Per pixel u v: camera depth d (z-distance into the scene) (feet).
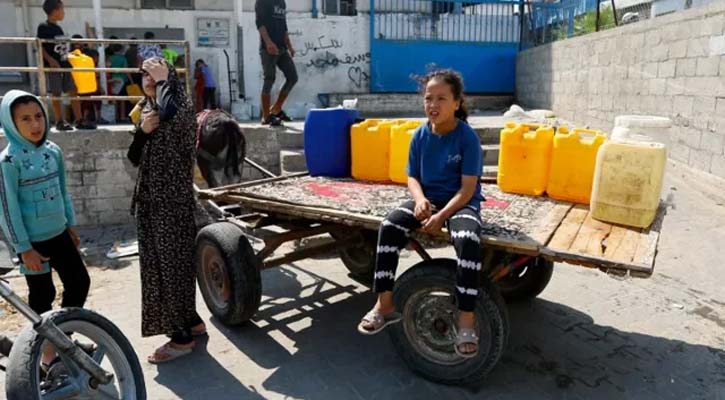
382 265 10.15
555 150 12.36
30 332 8.15
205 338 12.98
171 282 11.55
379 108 41.68
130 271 17.95
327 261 18.24
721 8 21.90
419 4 44.04
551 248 9.39
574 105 35.06
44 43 23.76
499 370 11.59
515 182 13.08
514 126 13.37
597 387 11.02
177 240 11.47
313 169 15.85
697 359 12.05
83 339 11.07
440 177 10.71
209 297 13.53
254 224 14.44
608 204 10.77
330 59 42.83
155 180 11.15
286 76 27.14
